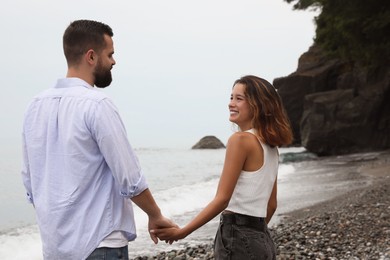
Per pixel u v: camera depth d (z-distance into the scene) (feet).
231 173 9.38
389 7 80.12
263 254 9.48
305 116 120.16
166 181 75.10
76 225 8.07
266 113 9.64
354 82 115.03
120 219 8.30
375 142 108.37
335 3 82.64
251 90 9.80
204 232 30.91
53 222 8.11
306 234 25.43
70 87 8.49
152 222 9.02
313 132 112.78
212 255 23.22
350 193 43.45
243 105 9.86
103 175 8.29
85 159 8.13
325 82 134.51
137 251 25.88
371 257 19.84
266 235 9.77
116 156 8.05
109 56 8.91
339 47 91.40
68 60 8.80
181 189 58.18
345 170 70.54
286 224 29.96
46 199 8.21
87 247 8.01
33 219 43.62
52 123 8.35
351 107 109.29
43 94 8.64
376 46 83.35
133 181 8.21
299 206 39.09
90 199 8.14
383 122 107.14
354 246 22.13
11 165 120.88
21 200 57.82
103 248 8.09
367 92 108.58
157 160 152.25
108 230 8.12
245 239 9.42
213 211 9.30
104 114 8.08
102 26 8.85
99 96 8.22
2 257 26.09
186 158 165.27
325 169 76.28
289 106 138.31
